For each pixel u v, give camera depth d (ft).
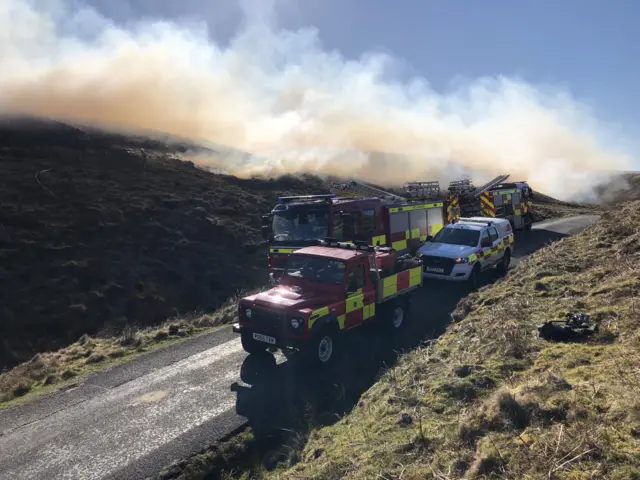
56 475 17.90
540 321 24.14
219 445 19.56
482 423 14.62
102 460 18.79
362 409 20.36
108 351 32.22
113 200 87.15
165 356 30.68
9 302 57.06
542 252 46.60
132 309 63.00
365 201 46.26
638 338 18.72
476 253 44.04
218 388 25.17
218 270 77.71
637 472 10.89
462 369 19.71
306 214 42.19
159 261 74.69
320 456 17.15
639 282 25.58
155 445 19.74
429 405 17.62
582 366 17.35
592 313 23.08
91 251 71.46
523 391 15.84
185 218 89.61
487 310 30.09
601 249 39.47
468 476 12.34
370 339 31.71
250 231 93.81
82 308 59.52
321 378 25.93
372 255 30.89
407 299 34.45
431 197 62.54
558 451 12.19
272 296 27.63
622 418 13.19
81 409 23.44
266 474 17.98
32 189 82.17
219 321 38.68
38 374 28.91
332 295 28.37
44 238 70.59
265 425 21.24
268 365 28.19
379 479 13.58
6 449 20.01
